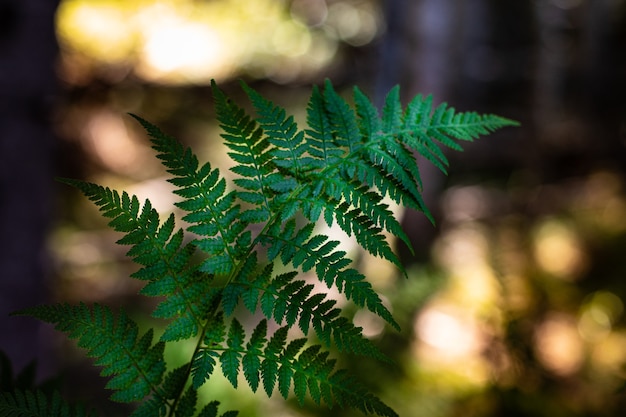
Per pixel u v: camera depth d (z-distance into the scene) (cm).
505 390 409
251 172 130
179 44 965
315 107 134
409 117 137
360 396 121
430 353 463
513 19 934
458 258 669
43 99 515
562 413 396
